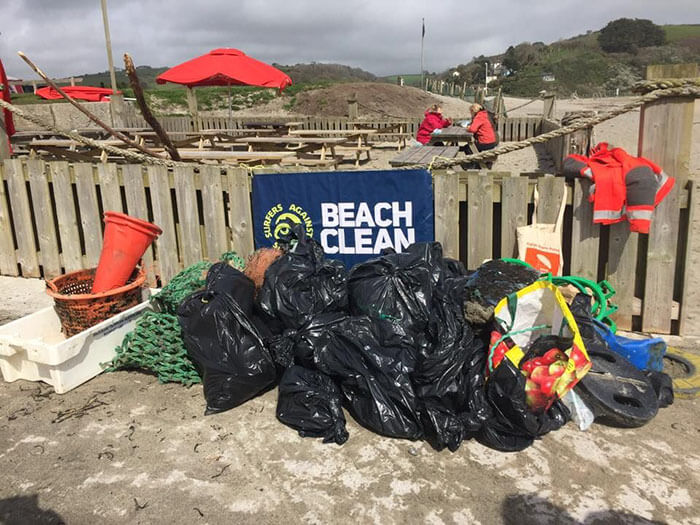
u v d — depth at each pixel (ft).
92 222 19.85
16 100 83.30
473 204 16.26
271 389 13.43
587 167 14.89
